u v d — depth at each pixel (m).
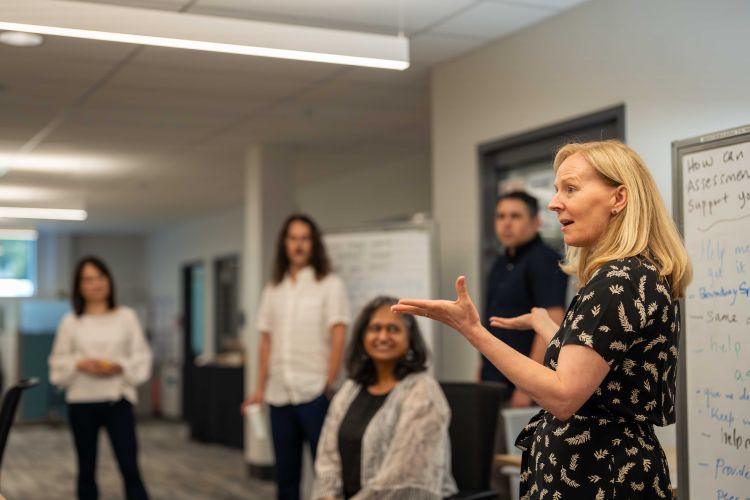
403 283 4.83
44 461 7.89
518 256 3.89
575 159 1.77
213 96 5.48
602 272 1.66
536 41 4.24
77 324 4.58
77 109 5.80
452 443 3.08
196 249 12.11
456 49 4.64
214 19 3.16
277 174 7.03
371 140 6.93
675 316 1.72
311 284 4.27
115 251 14.05
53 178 8.55
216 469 7.15
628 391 1.66
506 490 3.74
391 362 3.10
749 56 3.16
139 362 4.64
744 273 2.50
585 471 1.67
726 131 2.57
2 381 11.29
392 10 4.00
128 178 8.63
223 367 8.48
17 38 4.23
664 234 1.73
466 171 4.75
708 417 2.59
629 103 3.70
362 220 8.39
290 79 5.11
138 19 3.04
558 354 1.71
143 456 7.91
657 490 1.66
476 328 1.63
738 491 2.49
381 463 2.97
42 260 13.69
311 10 3.98
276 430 4.21
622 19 3.73
